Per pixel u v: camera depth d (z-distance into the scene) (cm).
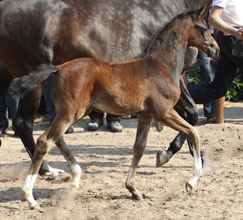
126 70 629
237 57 842
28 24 733
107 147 1019
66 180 747
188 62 830
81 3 760
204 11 689
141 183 729
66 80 607
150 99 636
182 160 881
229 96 1645
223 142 1019
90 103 625
